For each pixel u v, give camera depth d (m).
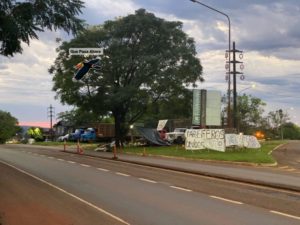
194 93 46.94
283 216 12.26
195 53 57.00
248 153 38.75
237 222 11.46
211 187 18.27
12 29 16.23
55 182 19.59
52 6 17.50
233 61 50.31
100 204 14.06
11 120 122.69
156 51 55.38
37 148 53.97
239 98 83.62
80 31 18.53
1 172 23.84
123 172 24.09
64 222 11.43
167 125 64.75
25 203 14.28
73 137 78.75
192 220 11.68
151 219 11.80
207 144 42.06
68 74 53.81
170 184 19.12
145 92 55.03
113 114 56.88
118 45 53.47
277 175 23.64
